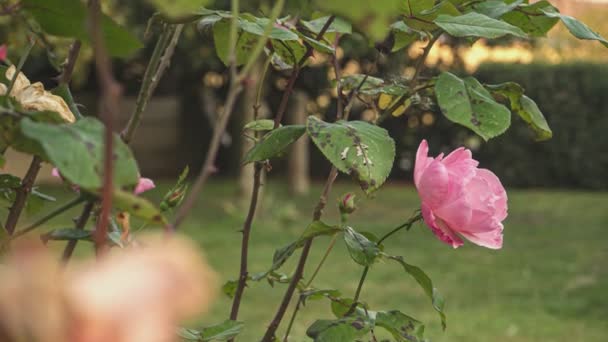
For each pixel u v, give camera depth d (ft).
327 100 46.55
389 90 4.66
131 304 1.94
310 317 18.98
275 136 4.30
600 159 45.37
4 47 3.98
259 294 20.75
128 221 4.06
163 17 4.09
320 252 27.35
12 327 1.94
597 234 31.81
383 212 36.76
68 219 20.15
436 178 4.20
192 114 51.06
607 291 22.54
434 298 4.58
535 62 45.21
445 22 4.26
